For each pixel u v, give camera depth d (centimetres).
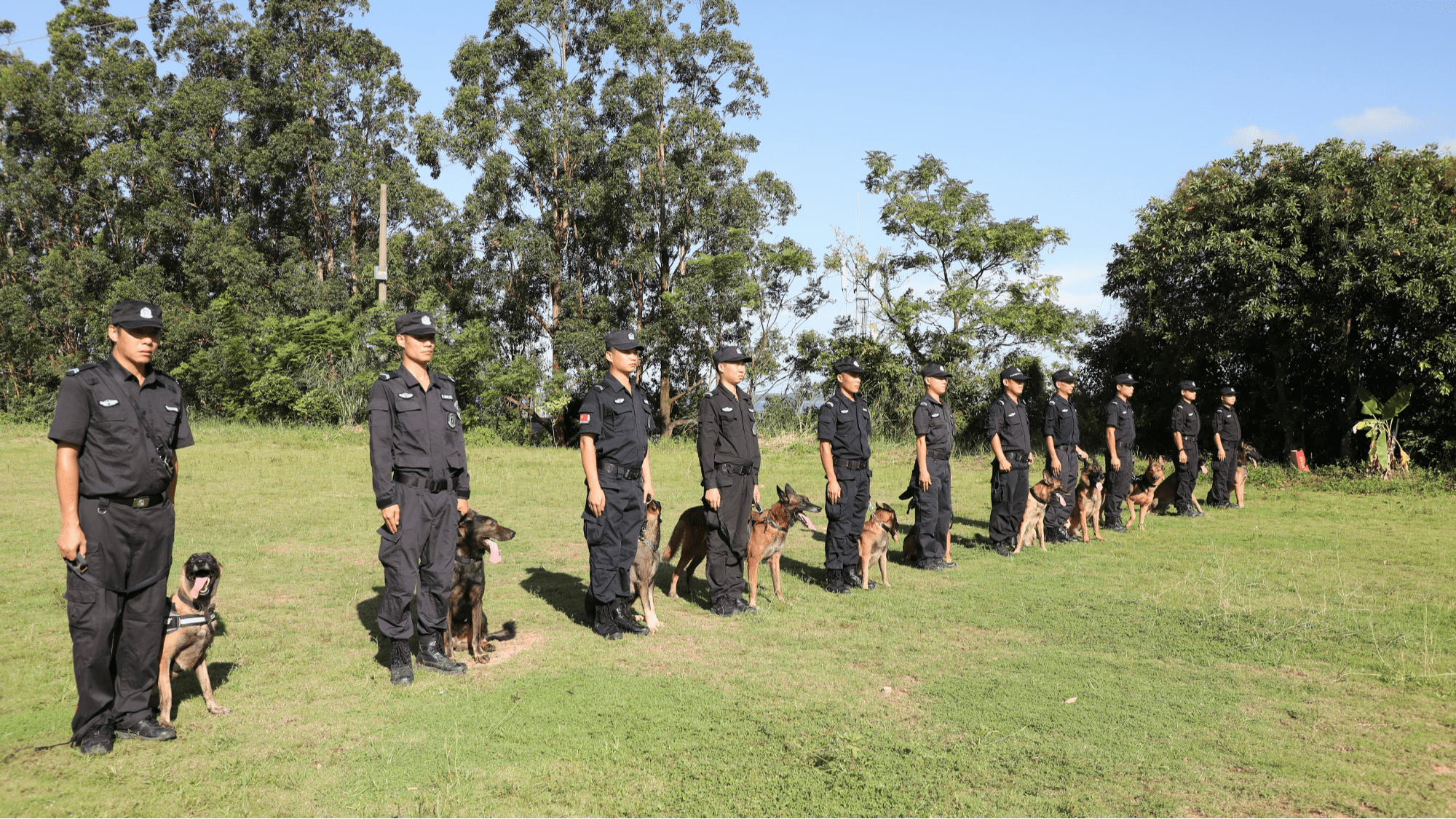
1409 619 595
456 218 2633
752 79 2611
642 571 569
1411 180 1454
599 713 416
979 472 1606
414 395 475
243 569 735
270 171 3012
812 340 2281
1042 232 1981
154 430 383
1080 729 399
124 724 381
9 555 752
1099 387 2130
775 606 635
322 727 399
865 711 422
